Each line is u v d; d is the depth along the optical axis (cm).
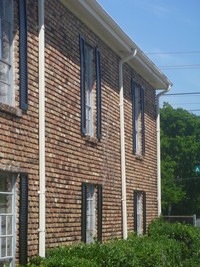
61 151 1389
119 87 1886
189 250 2025
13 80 1187
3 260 1119
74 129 1477
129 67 2022
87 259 1208
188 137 5466
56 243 1338
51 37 1364
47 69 1333
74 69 1496
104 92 1736
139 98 2155
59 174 1372
